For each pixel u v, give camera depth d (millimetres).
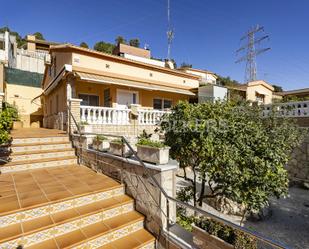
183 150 6023
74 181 5609
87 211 4305
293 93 34031
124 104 15852
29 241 3521
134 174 5000
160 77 18500
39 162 7062
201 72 35531
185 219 5199
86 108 10289
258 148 5527
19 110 21281
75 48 13383
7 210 3758
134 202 4996
